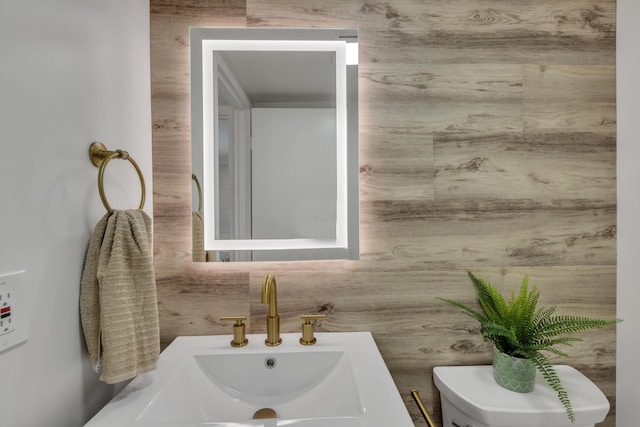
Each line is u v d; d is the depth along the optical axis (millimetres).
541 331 843
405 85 986
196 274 981
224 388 840
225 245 978
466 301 998
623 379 976
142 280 693
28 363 532
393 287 996
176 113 974
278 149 985
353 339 934
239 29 958
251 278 987
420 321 997
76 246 651
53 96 591
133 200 868
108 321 636
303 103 985
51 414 581
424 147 989
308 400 810
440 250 996
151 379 741
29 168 537
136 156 886
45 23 571
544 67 988
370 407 619
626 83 958
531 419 799
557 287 998
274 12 970
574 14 983
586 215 994
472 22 982
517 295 997
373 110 987
